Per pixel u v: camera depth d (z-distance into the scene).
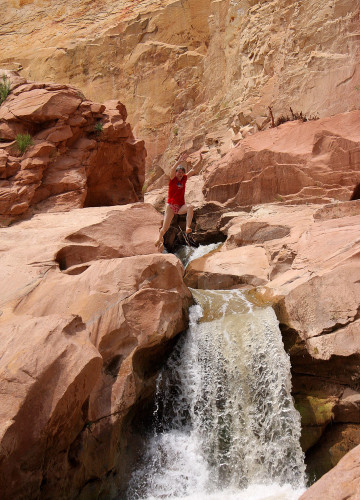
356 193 13.31
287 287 9.12
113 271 8.69
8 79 15.98
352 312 8.00
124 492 7.37
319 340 8.02
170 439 8.08
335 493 4.87
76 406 6.30
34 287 8.57
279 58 20.42
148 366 8.30
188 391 8.46
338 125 14.47
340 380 7.82
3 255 9.81
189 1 29.23
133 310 8.15
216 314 9.19
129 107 29.81
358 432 7.45
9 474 5.52
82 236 10.30
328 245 9.75
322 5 18.52
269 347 8.29
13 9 37.19
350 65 16.75
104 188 16.48
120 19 32.19
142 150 17.64
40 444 5.79
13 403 5.64
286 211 13.34
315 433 7.58
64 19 35.19
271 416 7.84
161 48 29.19
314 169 13.93
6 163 13.59
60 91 15.10
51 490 6.16
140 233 11.02
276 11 21.98
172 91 28.47
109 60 30.92
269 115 18.89
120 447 7.48
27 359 5.96
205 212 15.41
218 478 7.65
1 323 7.20
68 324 6.54
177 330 8.66
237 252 11.98
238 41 24.47
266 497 7.01
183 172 9.58
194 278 11.62
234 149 16.12
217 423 8.08
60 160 14.61
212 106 25.11
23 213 13.21
